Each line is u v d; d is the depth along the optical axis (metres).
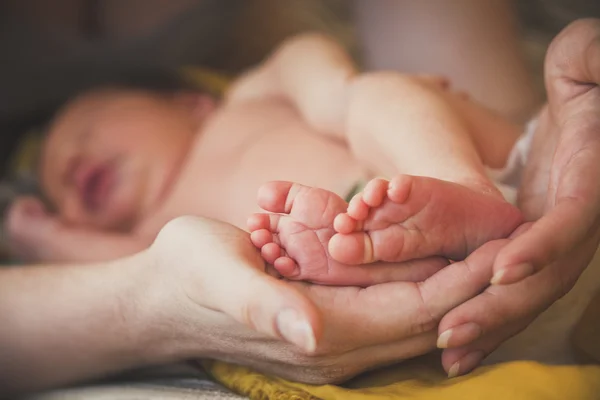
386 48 1.19
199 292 0.60
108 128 1.28
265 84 1.19
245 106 1.17
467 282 0.58
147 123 1.28
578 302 0.69
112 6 1.60
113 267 0.75
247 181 0.98
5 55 1.47
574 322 0.69
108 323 0.74
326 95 0.95
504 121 0.88
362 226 0.56
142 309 0.70
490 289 0.59
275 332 0.52
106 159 1.25
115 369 0.80
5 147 1.54
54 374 0.80
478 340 0.62
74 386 0.82
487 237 0.60
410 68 1.16
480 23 1.14
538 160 0.72
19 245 1.21
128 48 1.51
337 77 0.96
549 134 0.72
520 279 0.54
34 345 0.77
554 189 0.62
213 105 1.37
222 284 0.56
